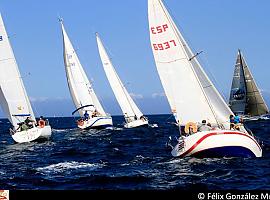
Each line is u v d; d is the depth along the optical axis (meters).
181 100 28.27
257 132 51.50
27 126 46.69
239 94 76.94
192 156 26.69
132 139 49.31
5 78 48.25
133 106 72.12
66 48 72.19
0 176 23.41
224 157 26.00
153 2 28.31
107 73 72.75
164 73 28.94
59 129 83.44
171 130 65.31
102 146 41.72
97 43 72.94
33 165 28.33
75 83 72.38
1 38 48.06
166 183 20.47
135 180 21.30
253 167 23.89
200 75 28.75
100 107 73.25
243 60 76.69
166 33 28.27
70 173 24.00
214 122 27.45
